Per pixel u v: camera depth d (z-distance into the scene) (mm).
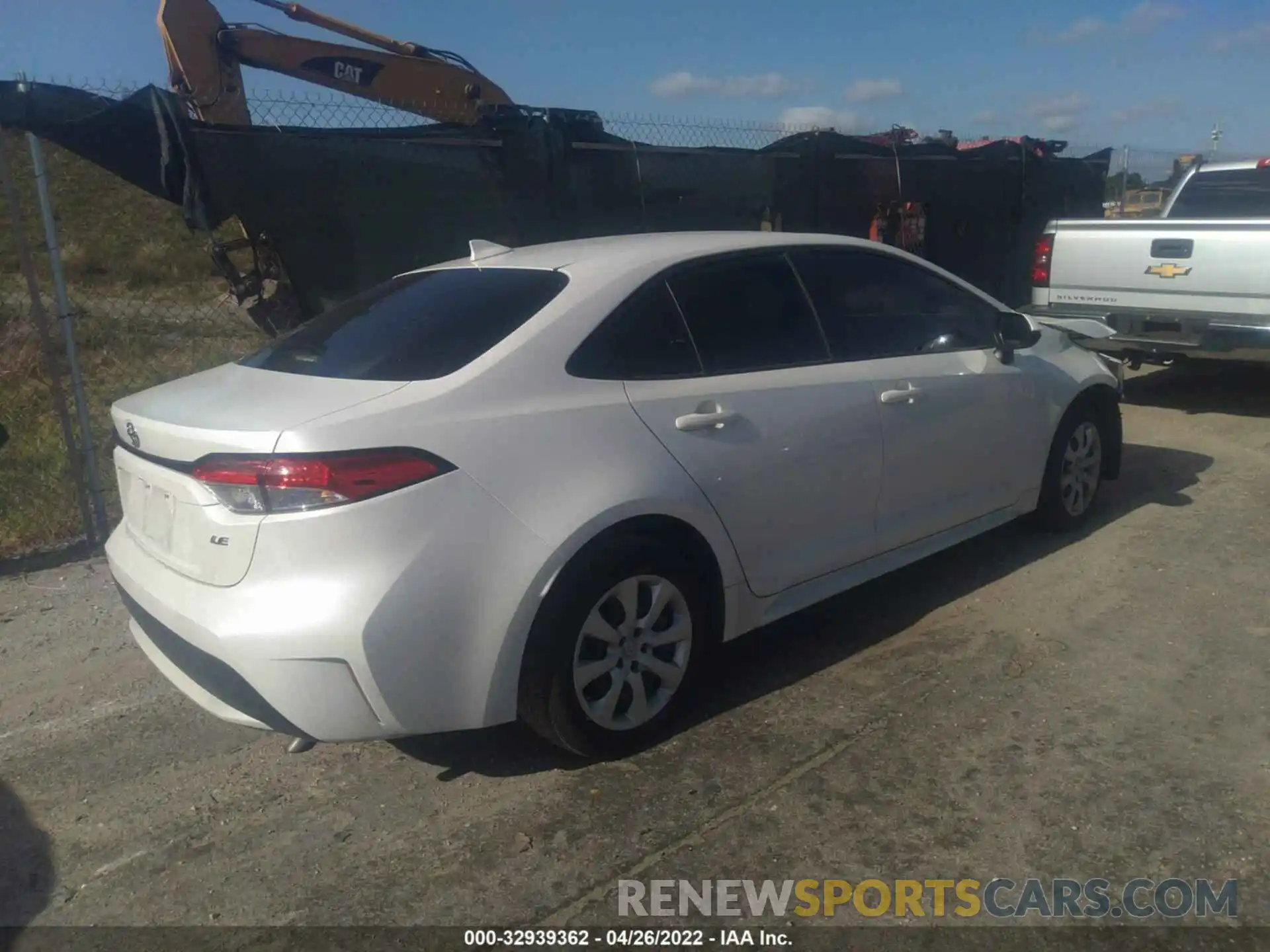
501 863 3039
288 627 2893
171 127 5820
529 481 3176
